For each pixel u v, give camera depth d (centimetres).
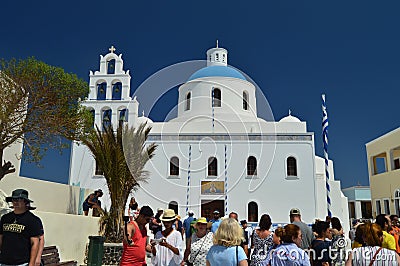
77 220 1095
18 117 942
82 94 1081
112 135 1172
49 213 938
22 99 951
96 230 1252
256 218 2119
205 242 468
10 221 418
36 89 968
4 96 901
